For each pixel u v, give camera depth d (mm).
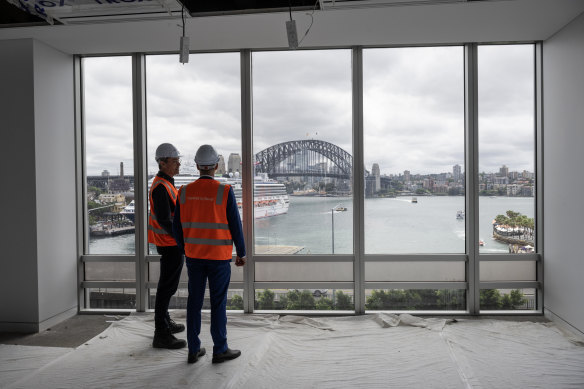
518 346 2896
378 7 2854
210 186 2564
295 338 3109
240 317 3600
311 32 3324
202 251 2551
